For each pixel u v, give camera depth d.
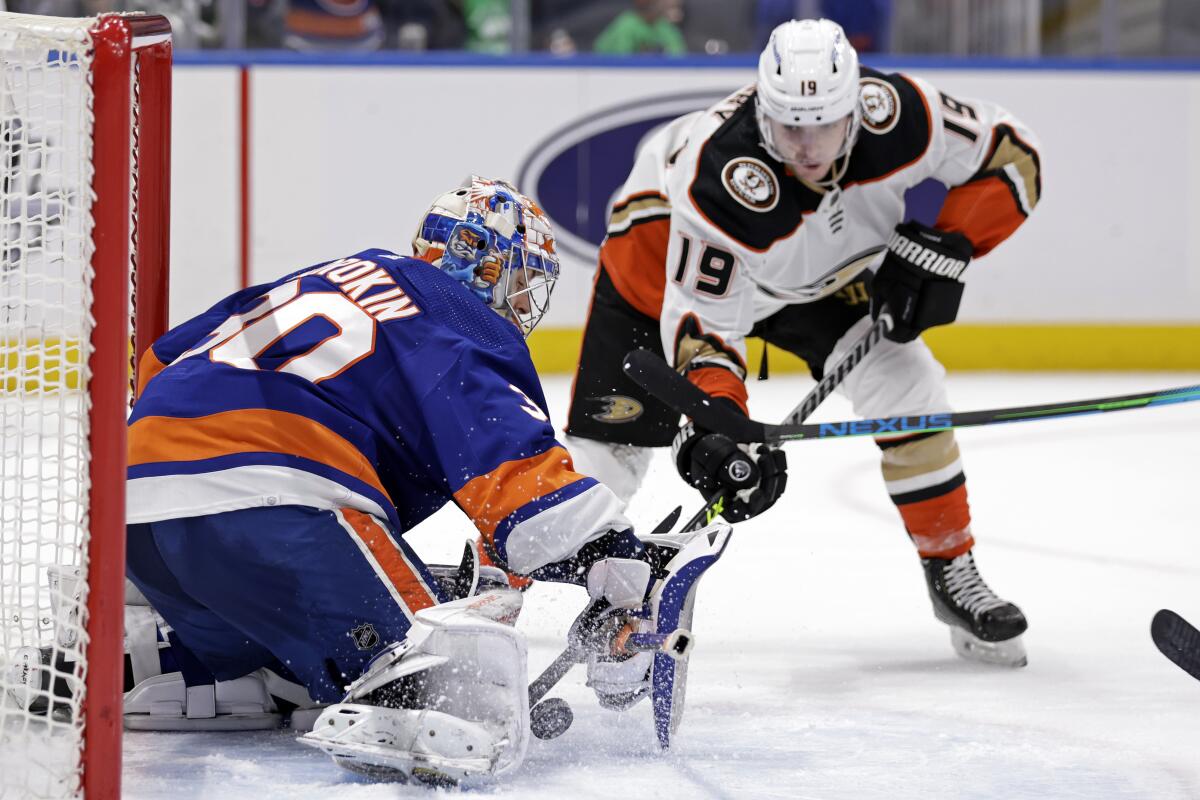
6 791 4.57
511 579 6.09
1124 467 13.80
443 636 4.83
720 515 6.52
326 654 5.13
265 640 5.18
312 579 5.03
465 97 19.08
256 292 5.67
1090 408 6.63
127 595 5.73
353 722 4.88
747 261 6.80
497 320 5.33
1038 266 19.86
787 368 19.84
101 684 4.40
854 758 5.35
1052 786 5.03
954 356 19.86
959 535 7.20
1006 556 9.86
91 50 4.29
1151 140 19.83
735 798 4.82
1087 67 19.64
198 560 5.05
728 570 9.26
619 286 7.89
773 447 6.50
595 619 5.28
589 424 7.96
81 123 4.35
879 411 7.47
